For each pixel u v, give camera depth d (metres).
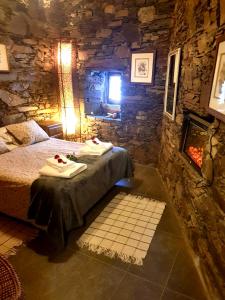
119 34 3.82
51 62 4.48
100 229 2.38
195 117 2.16
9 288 1.25
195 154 2.22
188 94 2.38
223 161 1.49
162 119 3.81
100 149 2.95
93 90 4.59
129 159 3.29
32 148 3.30
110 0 3.71
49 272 1.85
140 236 2.28
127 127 4.20
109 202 2.90
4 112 3.71
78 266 1.91
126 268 1.90
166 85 3.42
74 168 2.32
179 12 2.89
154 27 3.49
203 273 1.76
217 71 1.59
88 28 4.06
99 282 1.76
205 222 1.76
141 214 2.65
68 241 2.19
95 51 4.15
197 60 2.11
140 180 3.57
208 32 1.84
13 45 3.68
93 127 4.61
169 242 2.21
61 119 4.69
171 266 1.92
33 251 2.06
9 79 3.71
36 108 4.31
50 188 2.02
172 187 2.91
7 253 2.03
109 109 4.75
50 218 1.96
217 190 1.57
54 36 4.36
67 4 4.10
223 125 1.53
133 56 3.76
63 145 3.47
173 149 2.96
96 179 2.49
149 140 4.05
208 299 1.62
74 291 1.68
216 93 1.60
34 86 4.20
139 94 3.91
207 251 1.70
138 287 1.72
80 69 4.42
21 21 3.73
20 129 3.52
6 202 2.32
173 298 1.64
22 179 2.21
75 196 2.12
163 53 3.53
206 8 1.89
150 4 3.42
